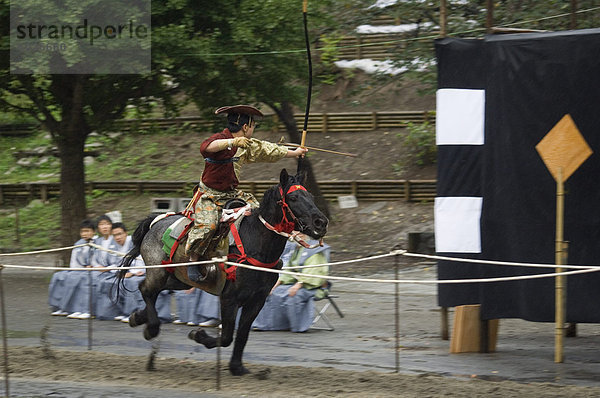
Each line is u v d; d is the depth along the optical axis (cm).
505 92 1532
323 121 4803
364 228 3772
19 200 4528
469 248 1589
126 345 1720
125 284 2045
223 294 1359
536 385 1292
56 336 1839
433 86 3738
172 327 1959
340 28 3688
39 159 4919
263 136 4750
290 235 1334
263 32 2873
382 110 4847
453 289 1614
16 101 3284
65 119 2989
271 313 1883
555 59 1489
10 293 2623
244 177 4488
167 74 2856
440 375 1390
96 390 1285
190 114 5038
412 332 1883
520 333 1867
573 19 1888
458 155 1590
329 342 1747
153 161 4797
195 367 1471
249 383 1325
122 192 4509
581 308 1484
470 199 1589
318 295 1903
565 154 1480
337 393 1248
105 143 5081
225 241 1360
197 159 4741
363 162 4453
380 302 2414
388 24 4816
